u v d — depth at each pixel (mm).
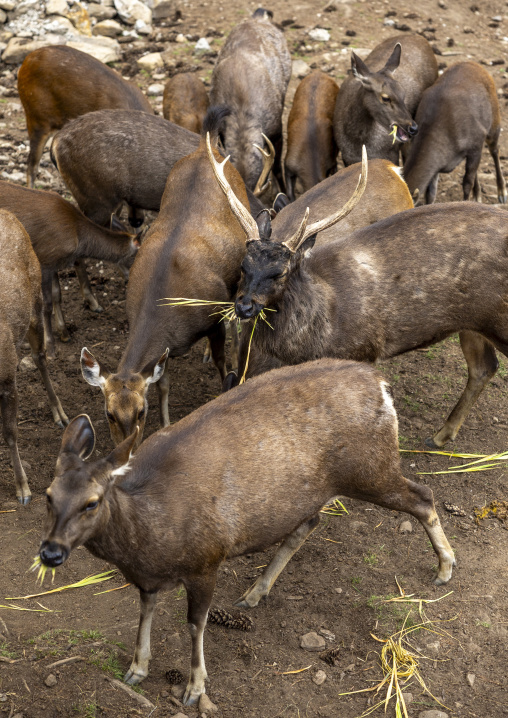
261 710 12555
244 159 26406
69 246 20969
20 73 26953
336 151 29031
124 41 37750
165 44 37781
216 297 18828
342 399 13125
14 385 16562
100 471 11125
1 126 31672
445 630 14047
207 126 20891
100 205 23906
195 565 12266
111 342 22719
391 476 13656
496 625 14094
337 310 16266
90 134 23047
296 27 39344
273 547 16219
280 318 15812
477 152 26719
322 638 13867
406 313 16672
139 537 11773
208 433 12633
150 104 30344
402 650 13422
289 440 12781
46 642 13352
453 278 16438
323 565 15555
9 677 12547
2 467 18031
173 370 21906
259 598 14602
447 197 29375
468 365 18219
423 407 20234
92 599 14664
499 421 19672
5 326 16203
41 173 29172
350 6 41562
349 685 13016
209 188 19391
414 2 42875
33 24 36594
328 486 13273
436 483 17641
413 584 15062
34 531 16219
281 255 15070
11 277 16859
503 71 37219
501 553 15727
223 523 12312
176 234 18547
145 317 17844
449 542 15984
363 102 26328
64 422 19484
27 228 20344
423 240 16547
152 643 13734
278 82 29109
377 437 13250
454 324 16922
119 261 22250
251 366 17047
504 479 17734
